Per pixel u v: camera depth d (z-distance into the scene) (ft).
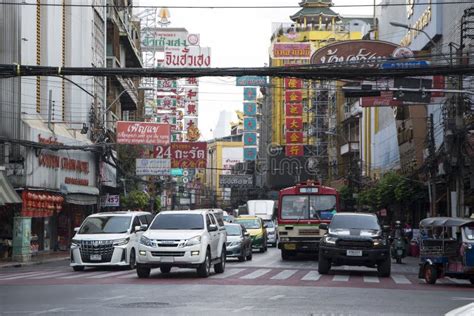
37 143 108.27
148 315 38.68
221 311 40.81
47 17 126.21
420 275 67.10
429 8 148.77
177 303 44.88
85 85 148.66
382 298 49.73
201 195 409.08
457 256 62.03
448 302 47.55
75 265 79.92
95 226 83.10
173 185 307.99
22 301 46.14
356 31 339.57
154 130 148.46
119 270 80.69
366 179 208.44
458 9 131.34
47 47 126.00
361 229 73.51
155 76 69.36
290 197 101.09
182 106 346.13
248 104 327.26
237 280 64.49
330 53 127.03
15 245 100.99
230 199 431.02
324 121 291.58
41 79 125.90
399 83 84.74
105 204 149.89
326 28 363.35
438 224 65.05
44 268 88.79
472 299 49.73
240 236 100.78
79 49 146.20
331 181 267.39
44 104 125.90
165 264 65.46
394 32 193.16
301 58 262.26
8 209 108.99
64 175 126.31
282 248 100.42
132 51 209.97
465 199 113.29
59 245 134.10
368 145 223.71
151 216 91.91
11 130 106.93
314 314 39.91
